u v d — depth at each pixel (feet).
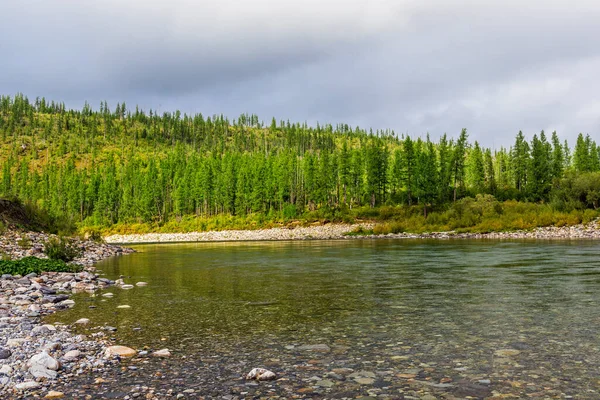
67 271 64.80
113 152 646.74
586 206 205.46
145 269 72.49
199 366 21.13
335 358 22.08
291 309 35.70
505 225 194.90
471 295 40.63
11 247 82.74
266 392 17.39
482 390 17.12
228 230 309.22
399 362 21.16
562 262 68.74
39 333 28.12
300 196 344.08
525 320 29.68
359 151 345.31
